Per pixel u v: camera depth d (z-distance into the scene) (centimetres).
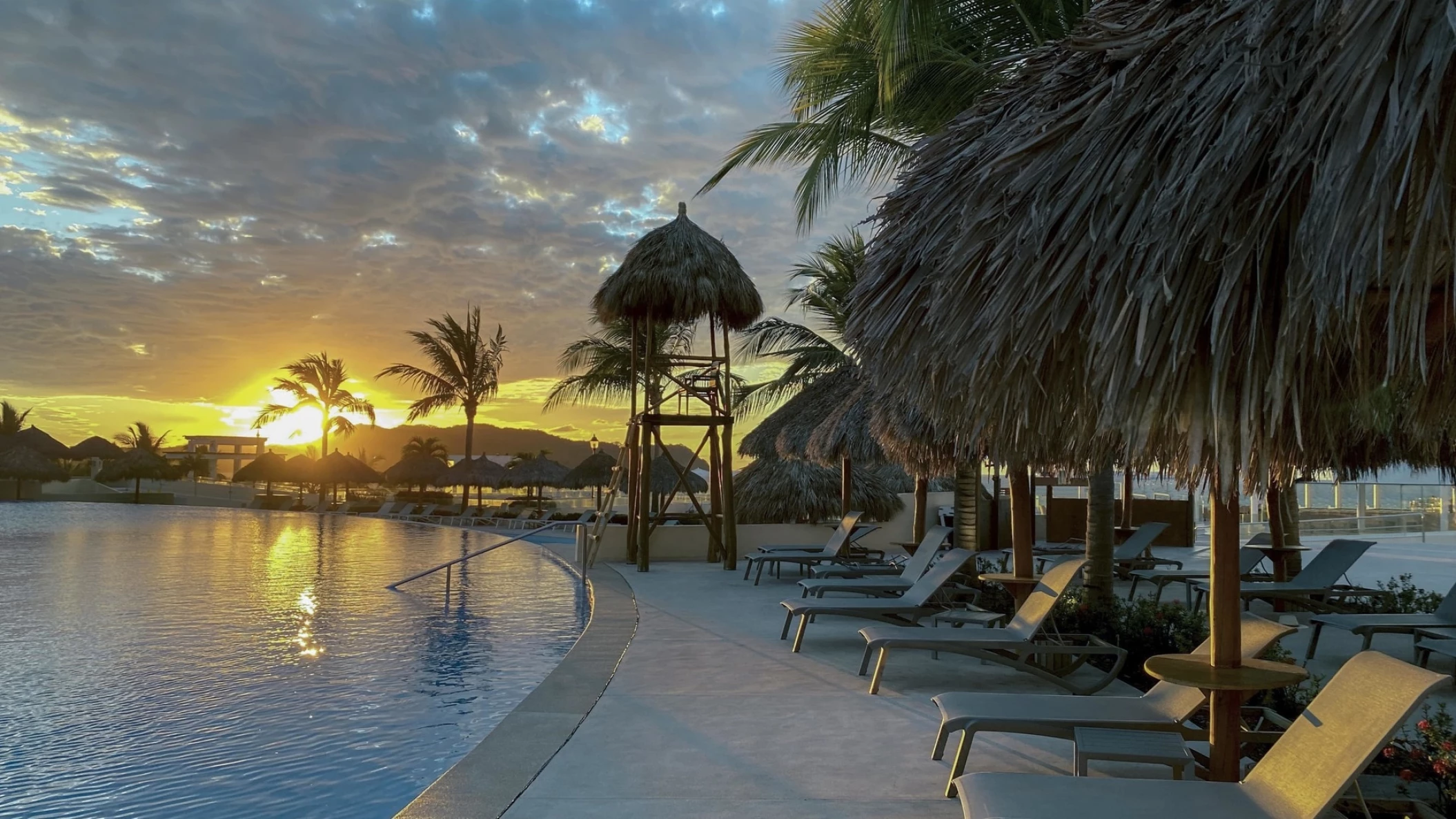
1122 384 238
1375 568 1369
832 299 1783
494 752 461
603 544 1641
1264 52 218
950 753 467
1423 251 185
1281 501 1181
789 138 965
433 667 829
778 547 1389
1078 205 254
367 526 2945
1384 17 186
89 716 653
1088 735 378
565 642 954
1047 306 265
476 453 8894
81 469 5225
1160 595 1059
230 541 2316
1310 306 206
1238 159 218
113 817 464
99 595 1295
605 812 382
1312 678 536
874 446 1234
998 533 1703
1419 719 534
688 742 486
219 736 608
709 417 1513
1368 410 284
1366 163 184
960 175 330
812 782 420
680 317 1598
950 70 857
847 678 646
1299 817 266
